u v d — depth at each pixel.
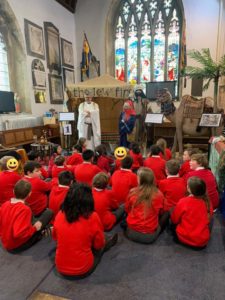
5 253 2.09
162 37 8.56
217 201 2.57
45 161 4.91
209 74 4.72
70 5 8.70
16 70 6.58
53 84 7.80
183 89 8.12
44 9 7.30
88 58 8.98
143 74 8.95
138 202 2.15
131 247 2.16
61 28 8.26
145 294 1.61
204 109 5.04
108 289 1.66
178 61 8.48
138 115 6.01
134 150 3.79
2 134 5.41
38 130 6.59
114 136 7.22
